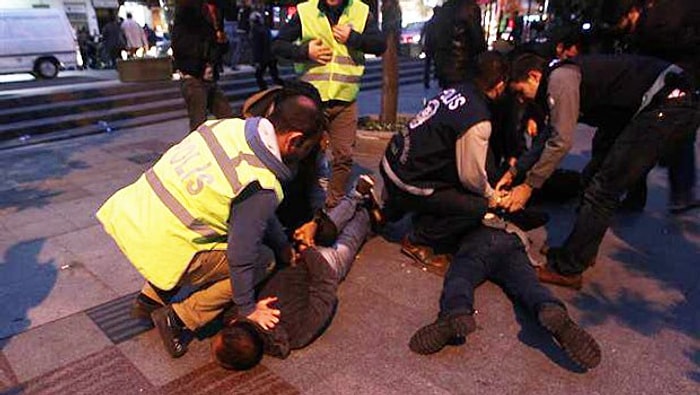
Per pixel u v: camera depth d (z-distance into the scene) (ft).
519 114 12.62
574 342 7.23
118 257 11.66
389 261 11.18
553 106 9.08
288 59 12.53
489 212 10.19
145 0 90.22
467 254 9.39
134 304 8.95
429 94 38.06
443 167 10.02
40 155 21.36
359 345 8.37
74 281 10.59
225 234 7.34
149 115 29.55
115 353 8.28
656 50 11.45
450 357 8.02
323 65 12.21
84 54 63.00
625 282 10.18
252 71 41.83
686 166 13.21
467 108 9.36
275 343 7.77
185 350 8.22
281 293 8.25
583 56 9.76
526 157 10.47
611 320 8.93
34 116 26.45
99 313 9.42
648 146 8.95
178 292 9.53
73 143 23.80
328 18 12.09
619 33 12.00
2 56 44.01
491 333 8.59
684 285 10.03
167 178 7.13
